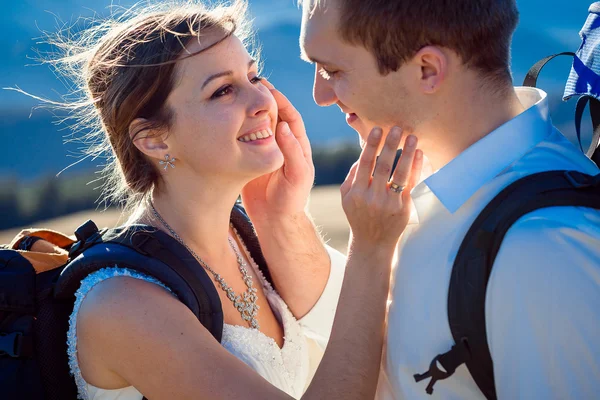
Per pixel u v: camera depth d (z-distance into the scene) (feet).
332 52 6.35
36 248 7.84
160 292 6.58
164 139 7.39
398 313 6.23
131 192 7.82
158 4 7.69
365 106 6.41
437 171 6.12
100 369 6.73
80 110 8.11
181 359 6.39
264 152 7.44
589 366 5.16
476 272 5.49
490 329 5.49
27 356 6.64
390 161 6.35
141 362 6.47
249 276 8.22
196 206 7.67
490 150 6.00
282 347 8.27
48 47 52.26
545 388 5.27
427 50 5.96
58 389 6.77
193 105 7.24
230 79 7.35
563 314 5.18
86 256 6.78
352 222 6.56
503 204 5.55
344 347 6.40
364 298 6.47
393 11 5.91
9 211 30.81
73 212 30.50
